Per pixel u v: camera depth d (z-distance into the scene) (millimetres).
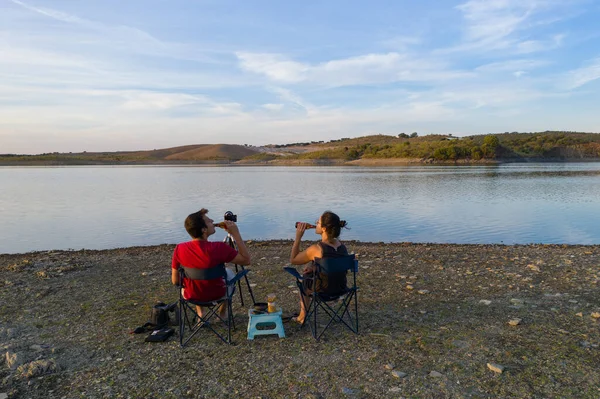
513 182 42562
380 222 18047
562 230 16016
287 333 5297
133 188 40000
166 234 16062
